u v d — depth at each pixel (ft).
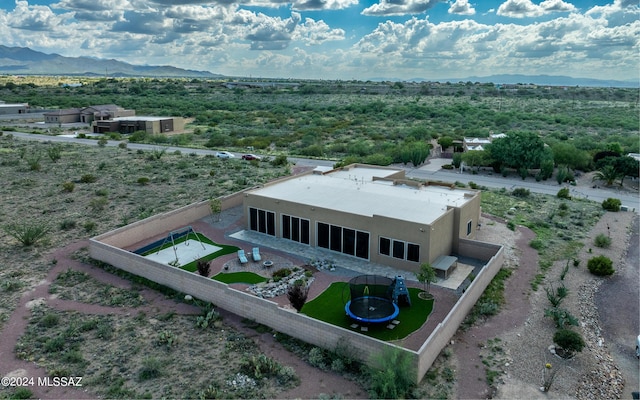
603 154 219.20
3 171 197.98
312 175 154.71
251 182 188.03
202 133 348.59
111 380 69.21
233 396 65.62
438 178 210.38
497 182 204.23
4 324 84.02
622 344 82.02
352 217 109.19
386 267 106.73
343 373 70.85
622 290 102.01
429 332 80.94
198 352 76.18
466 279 101.40
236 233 128.67
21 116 421.59
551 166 204.64
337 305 90.12
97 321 85.25
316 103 597.11
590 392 68.85
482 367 73.10
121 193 168.66
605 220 151.23
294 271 104.27
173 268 96.17
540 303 94.17
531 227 140.56
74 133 335.67
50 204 154.40
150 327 83.66
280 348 77.51
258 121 428.15
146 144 292.20
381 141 300.20
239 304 86.84
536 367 73.56
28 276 103.04
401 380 66.08
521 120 414.41
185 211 135.85
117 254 106.32
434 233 102.01
